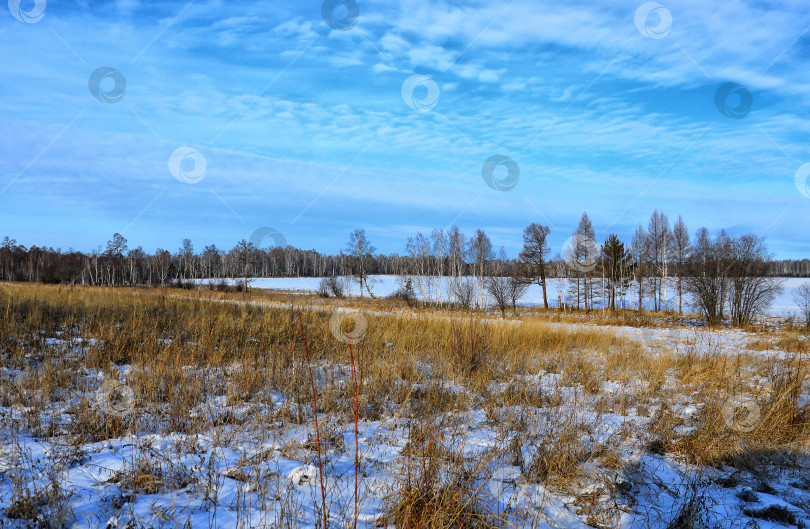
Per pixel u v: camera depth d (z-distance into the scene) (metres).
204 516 2.77
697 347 12.25
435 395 5.79
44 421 4.27
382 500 3.07
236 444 3.99
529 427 4.86
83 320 8.83
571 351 10.72
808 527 3.06
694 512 3.08
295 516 2.72
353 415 5.03
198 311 11.80
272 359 7.16
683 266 41.22
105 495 2.93
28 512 2.61
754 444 4.34
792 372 6.43
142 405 4.88
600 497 3.40
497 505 3.15
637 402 6.29
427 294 48.09
